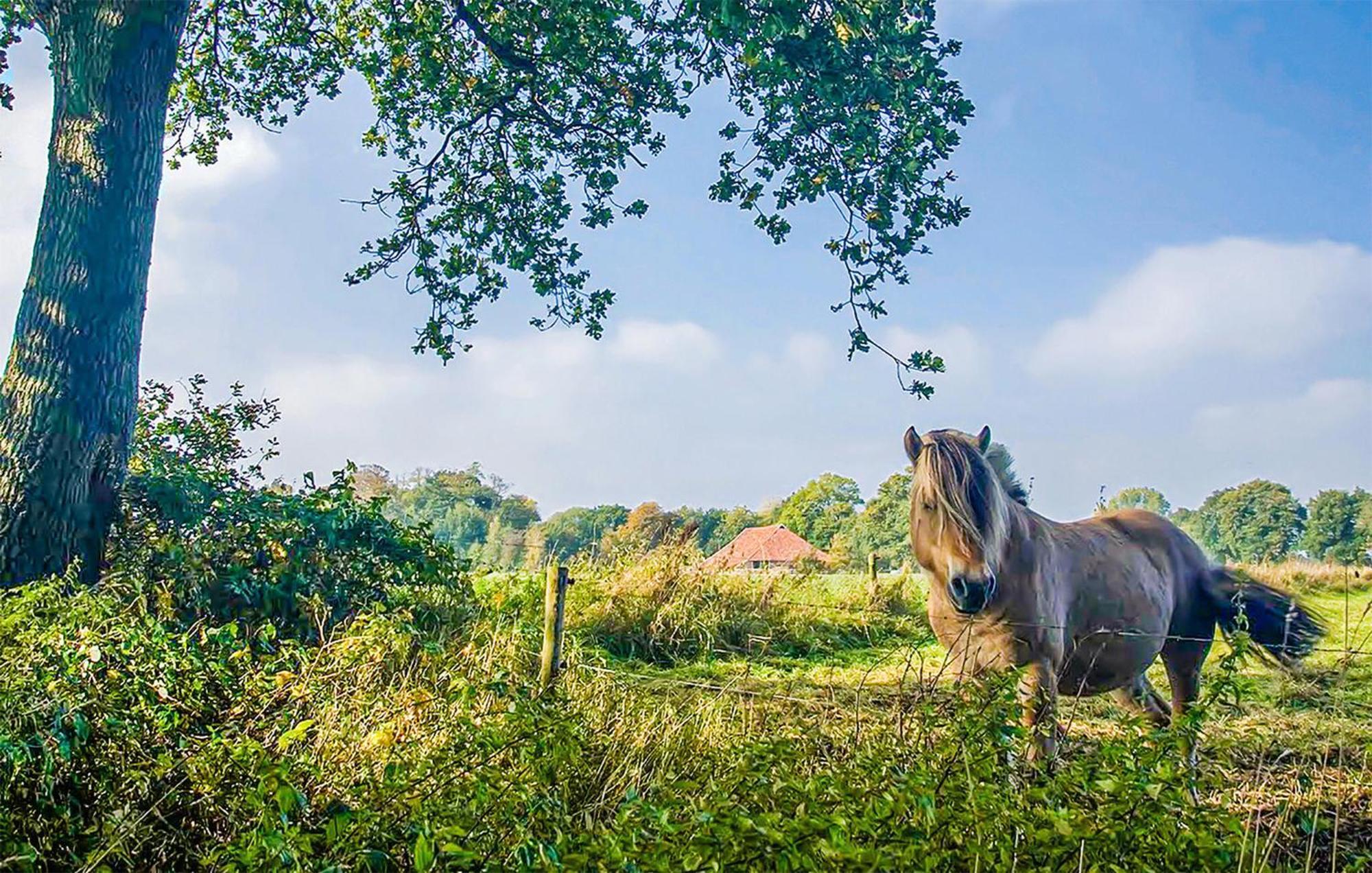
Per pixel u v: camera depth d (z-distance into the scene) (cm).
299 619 705
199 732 411
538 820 291
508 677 472
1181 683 623
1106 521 627
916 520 505
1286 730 580
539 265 1240
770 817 239
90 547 739
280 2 1243
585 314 1262
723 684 742
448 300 1227
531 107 1195
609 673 588
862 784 294
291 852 248
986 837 256
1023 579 495
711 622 1101
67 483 730
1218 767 416
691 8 891
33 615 491
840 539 1812
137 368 795
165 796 347
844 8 852
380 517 809
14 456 726
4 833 317
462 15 1134
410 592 767
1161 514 661
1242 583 622
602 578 1162
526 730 351
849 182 966
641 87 1144
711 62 1025
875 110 922
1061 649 512
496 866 241
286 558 725
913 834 249
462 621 802
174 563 699
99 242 766
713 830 238
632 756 432
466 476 6078
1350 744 531
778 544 3066
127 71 784
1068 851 254
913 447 523
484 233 1233
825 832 236
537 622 815
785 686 647
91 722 367
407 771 347
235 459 1002
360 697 449
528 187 1245
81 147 775
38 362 744
